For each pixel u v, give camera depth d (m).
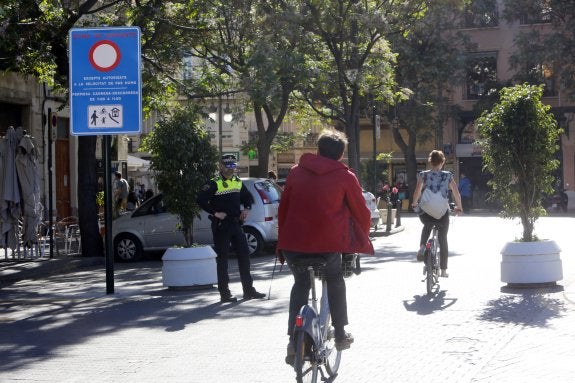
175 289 15.24
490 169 13.82
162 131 15.38
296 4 29.14
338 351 8.05
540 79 53.06
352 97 31.59
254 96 27.38
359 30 30.14
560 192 53.00
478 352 8.92
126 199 32.84
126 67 14.66
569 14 51.94
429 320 10.97
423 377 7.89
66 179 36.56
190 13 24.94
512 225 33.88
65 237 24.64
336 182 7.19
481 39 58.09
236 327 11.12
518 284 13.66
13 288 16.94
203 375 8.33
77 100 14.74
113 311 13.01
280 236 7.34
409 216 49.06
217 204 13.57
